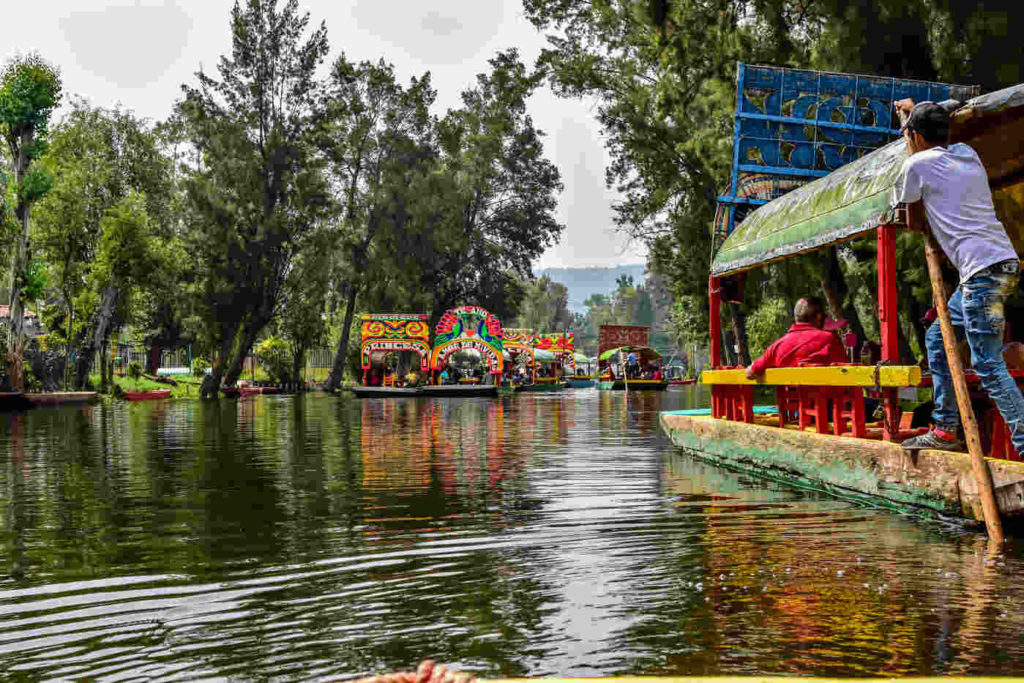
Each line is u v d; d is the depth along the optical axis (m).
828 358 8.20
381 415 24.36
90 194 41.12
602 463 10.46
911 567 4.58
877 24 17.77
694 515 6.48
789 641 3.37
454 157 60.19
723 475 9.05
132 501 7.89
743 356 31.03
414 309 58.47
